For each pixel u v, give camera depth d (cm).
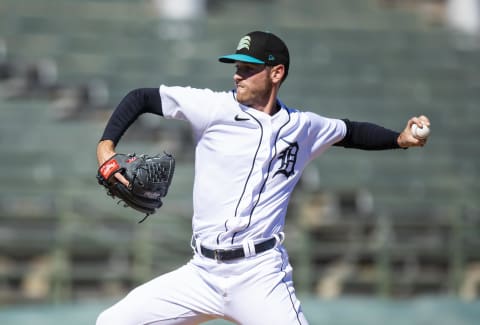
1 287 3603
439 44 6044
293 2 6512
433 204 4416
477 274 4041
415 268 4041
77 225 3788
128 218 3850
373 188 4378
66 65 5066
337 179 4438
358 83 5338
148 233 3756
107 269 3706
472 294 3972
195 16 5975
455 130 5078
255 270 1199
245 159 1191
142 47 5384
